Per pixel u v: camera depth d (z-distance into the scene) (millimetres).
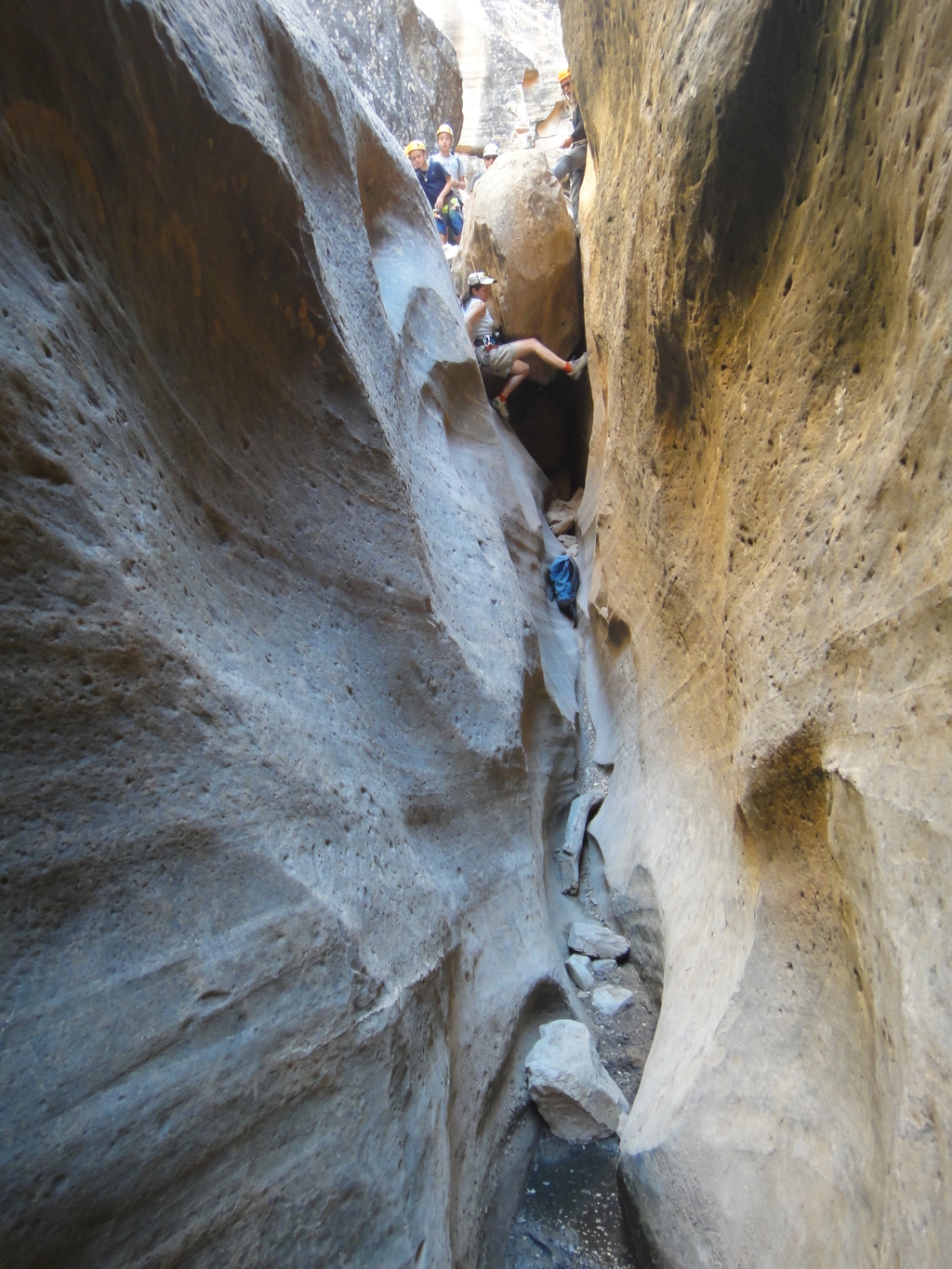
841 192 1616
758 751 1821
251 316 2002
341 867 1680
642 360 2793
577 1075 2375
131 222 1598
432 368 3805
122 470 1478
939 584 1270
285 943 1466
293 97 2393
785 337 1859
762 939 1877
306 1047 1426
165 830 1370
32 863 1191
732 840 2264
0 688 1195
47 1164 1075
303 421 2195
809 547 1734
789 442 1848
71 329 1396
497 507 4336
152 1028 1247
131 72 1521
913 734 1315
